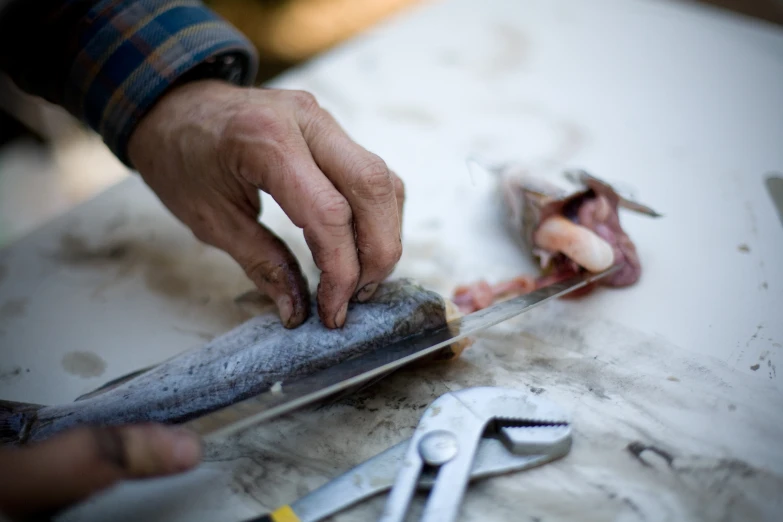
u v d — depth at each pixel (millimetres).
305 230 924
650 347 1056
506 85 1711
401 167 1504
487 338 1094
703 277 1165
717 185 1367
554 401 977
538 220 1161
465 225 1344
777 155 1421
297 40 3018
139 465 684
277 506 877
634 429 927
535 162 1416
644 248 1237
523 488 860
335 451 937
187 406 901
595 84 1683
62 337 1186
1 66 1283
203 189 1109
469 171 1471
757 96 1591
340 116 1661
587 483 862
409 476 805
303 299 1010
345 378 878
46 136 2701
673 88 1644
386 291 993
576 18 1908
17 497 661
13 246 1388
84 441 674
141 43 1166
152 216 1438
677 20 1870
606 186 1150
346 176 923
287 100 1052
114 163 2619
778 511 822
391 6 3141
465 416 867
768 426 919
